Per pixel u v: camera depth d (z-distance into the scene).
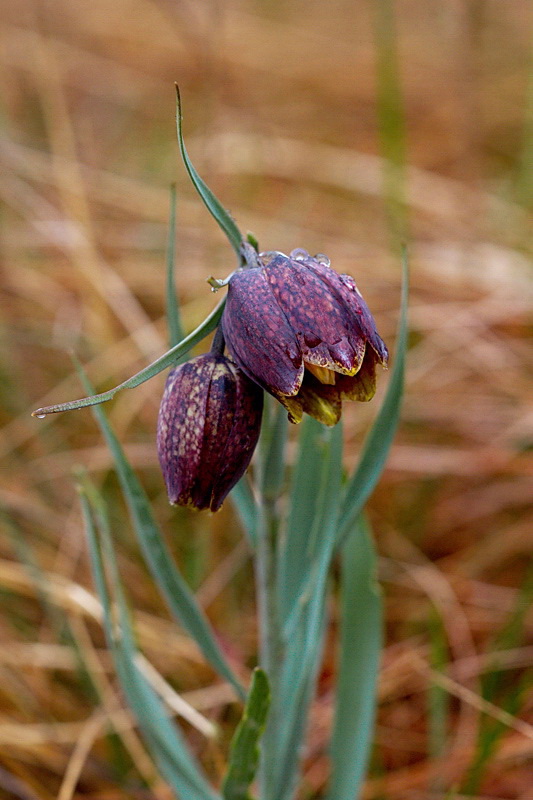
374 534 0.74
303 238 0.94
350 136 1.18
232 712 0.69
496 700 0.68
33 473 0.75
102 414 0.59
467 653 0.69
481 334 0.81
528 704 0.67
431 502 0.75
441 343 0.81
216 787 0.67
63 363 0.83
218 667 0.61
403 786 0.66
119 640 0.61
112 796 0.66
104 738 0.67
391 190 0.92
